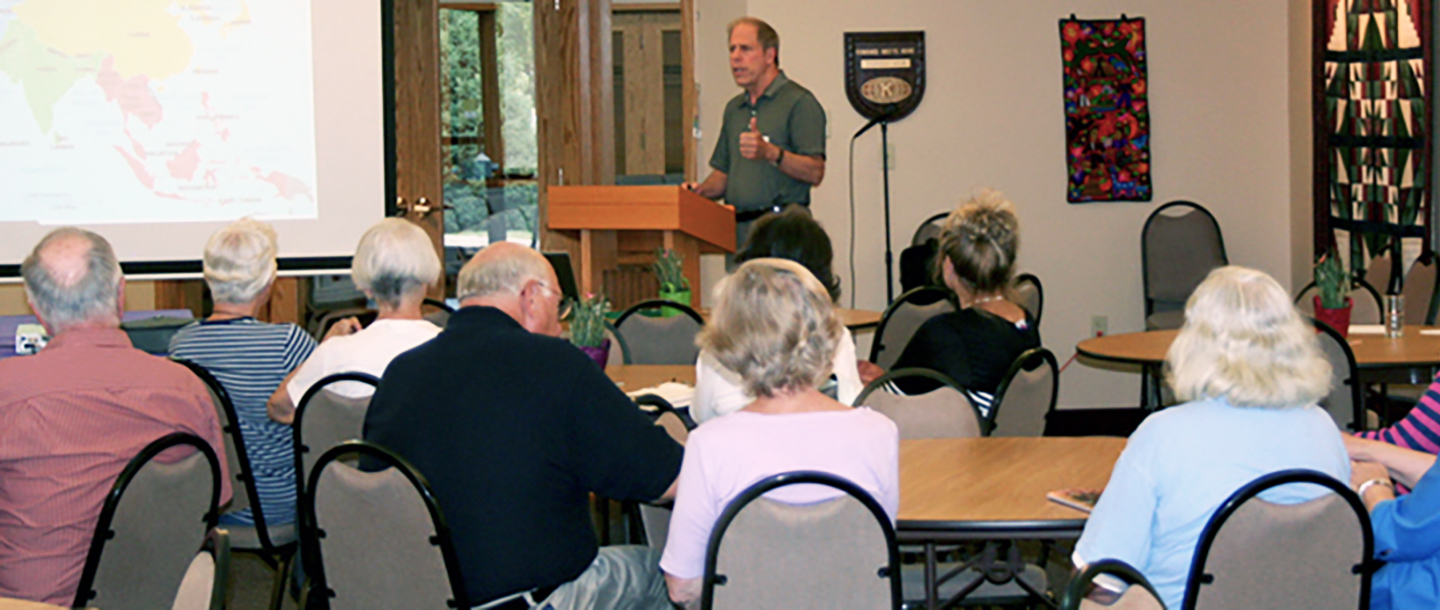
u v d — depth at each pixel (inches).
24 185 160.1
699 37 247.3
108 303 90.5
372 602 80.7
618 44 243.1
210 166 163.8
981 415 108.8
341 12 165.0
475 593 77.3
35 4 159.2
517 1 246.5
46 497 84.7
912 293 178.2
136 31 161.5
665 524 93.6
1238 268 72.9
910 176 245.8
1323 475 67.7
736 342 72.9
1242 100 244.1
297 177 165.3
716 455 71.9
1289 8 242.1
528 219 252.8
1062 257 247.0
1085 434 231.6
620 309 204.5
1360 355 140.7
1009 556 97.3
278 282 223.5
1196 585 68.4
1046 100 244.1
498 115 250.7
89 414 85.9
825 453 71.8
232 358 110.1
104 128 161.3
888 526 70.7
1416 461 83.4
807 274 74.3
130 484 82.2
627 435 78.0
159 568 86.9
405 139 247.6
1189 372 71.5
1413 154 193.0
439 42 247.3
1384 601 75.4
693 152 235.9
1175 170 245.4
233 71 163.5
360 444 76.5
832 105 245.0
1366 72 208.2
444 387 79.0
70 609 65.2
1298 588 70.2
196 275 164.4
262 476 113.1
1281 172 245.3
